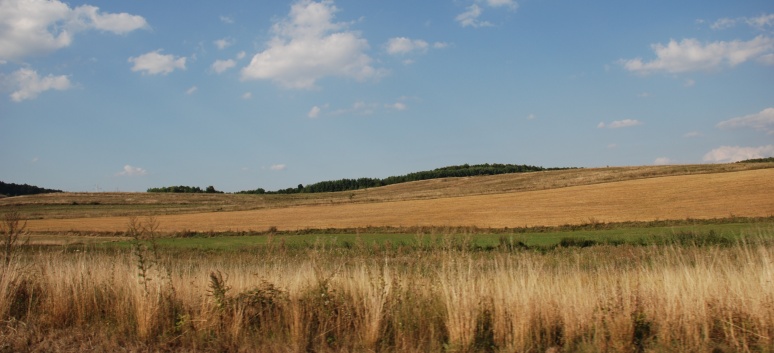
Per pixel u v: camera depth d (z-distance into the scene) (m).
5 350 6.39
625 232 32.06
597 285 7.50
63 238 46.75
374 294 7.05
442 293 7.04
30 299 7.85
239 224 53.66
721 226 31.67
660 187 52.22
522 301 6.62
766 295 6.34
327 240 34.88
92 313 7.77
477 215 48.81
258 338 6.64
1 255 8.83
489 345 6.34
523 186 71.69
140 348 6.48
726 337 6.16
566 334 6.29
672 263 8.60
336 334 6.70
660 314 6.42
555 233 34.16
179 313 7.39
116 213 74.06
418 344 6.27
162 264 8.95
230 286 7.73
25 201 95.00
